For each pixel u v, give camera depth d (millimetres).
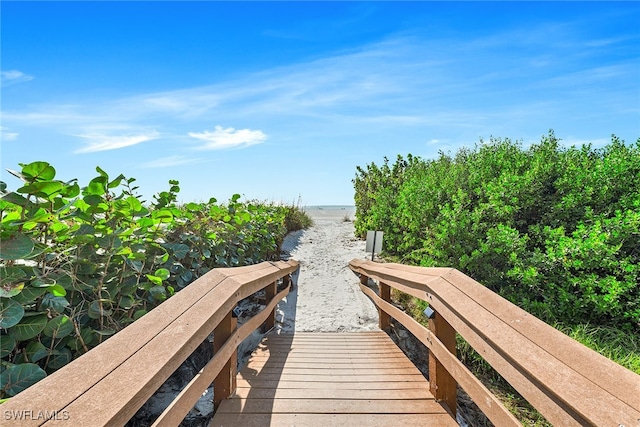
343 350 4102
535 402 1417
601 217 5051
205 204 5012
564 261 4555
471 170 7016
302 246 10539
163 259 3070
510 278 5094
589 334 4160
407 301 5773
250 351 4305
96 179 2529
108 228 2572
